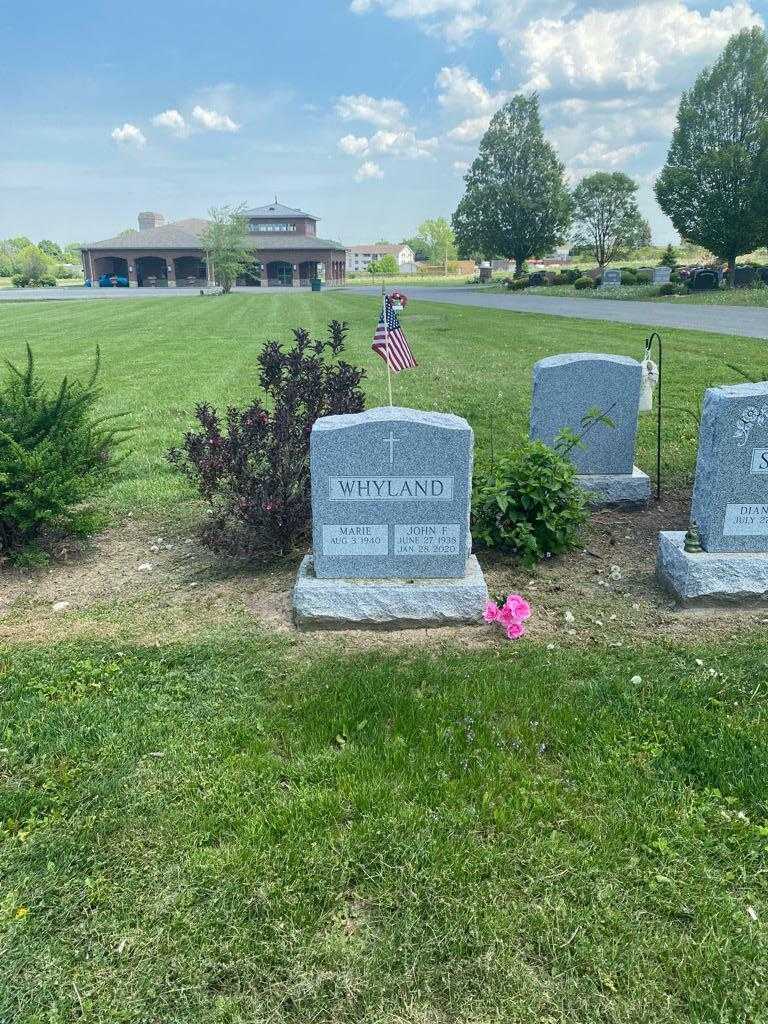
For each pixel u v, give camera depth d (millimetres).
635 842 2951
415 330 23422
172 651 4477
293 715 3807
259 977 2463
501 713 3785
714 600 4844
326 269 86812
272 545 5762
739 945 2525
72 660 4418
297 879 2807
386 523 4641
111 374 15648
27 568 5859
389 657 4355
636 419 6758
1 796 3250
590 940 2553
